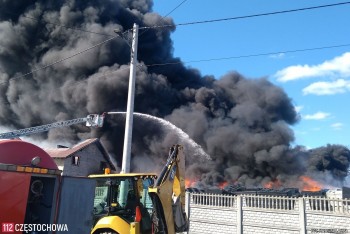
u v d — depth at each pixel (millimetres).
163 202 8398
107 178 9359
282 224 11781
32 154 6398
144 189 9352
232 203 13016
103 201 9180
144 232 8797
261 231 12164
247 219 12539
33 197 5738
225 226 12984
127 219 8828
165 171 8750
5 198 5262
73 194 6172
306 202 11492
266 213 12180
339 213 10828
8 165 5367
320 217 11141
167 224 8383
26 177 5539
